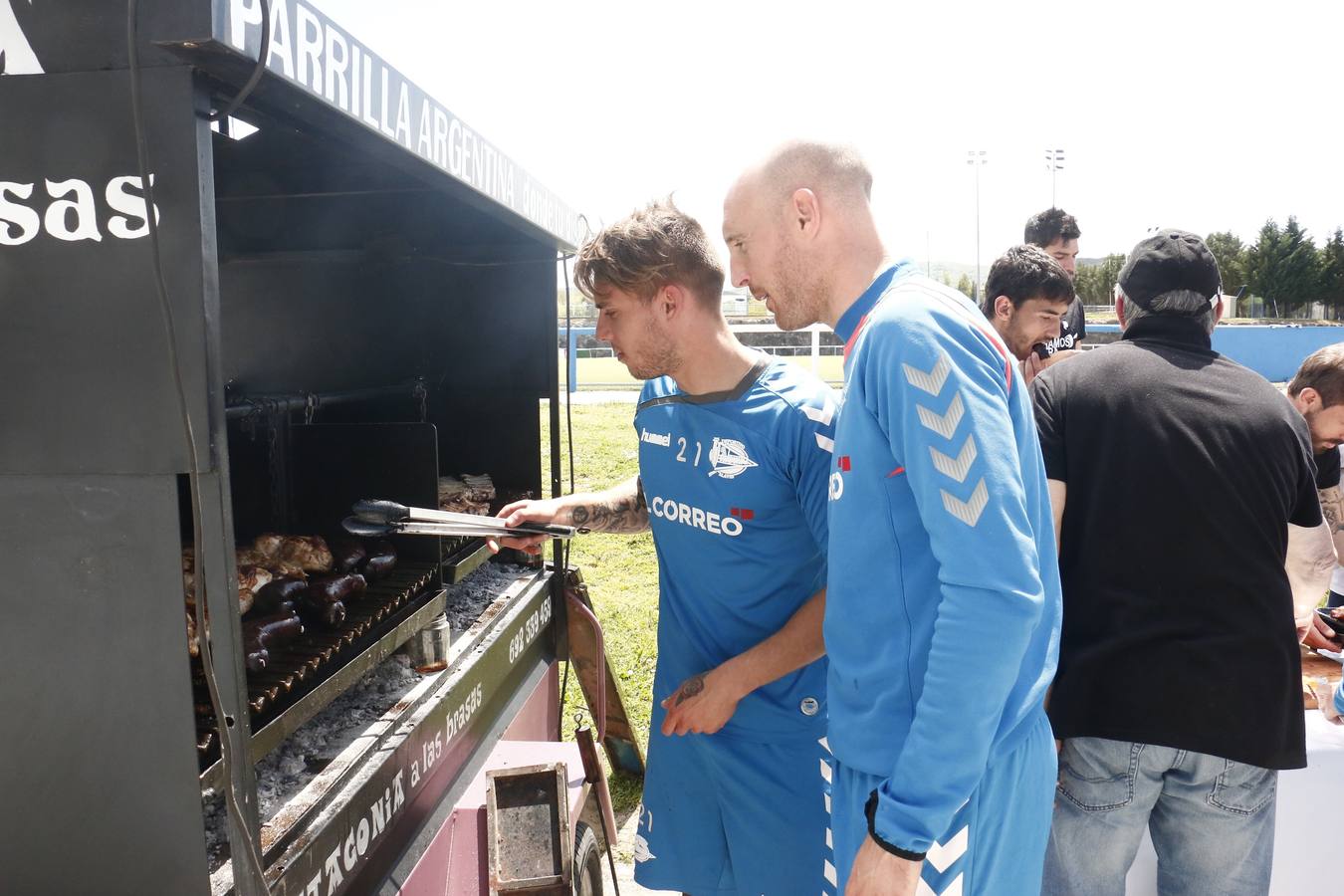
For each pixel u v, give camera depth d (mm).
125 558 1063
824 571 1896
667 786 2094
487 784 1908
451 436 3160
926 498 1170
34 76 1002
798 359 25094
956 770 1147
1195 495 1739
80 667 1096
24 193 1022
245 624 1523
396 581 2051
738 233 1515
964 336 1196
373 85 1304
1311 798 2113
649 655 5047
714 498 1828
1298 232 58344
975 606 1120
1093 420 1852
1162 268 1910
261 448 2205
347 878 1460
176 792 1104
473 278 3070
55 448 1059
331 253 2695
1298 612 2238
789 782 1903
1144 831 1979
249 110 1251
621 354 1856
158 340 1020
